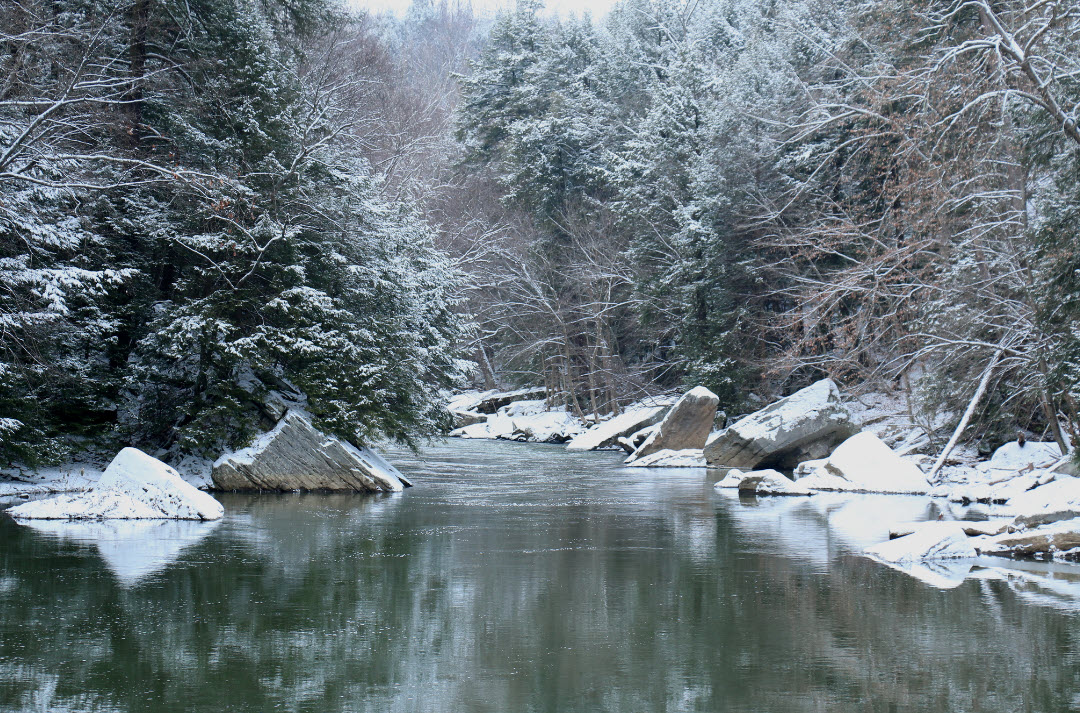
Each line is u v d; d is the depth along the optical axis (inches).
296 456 852.0
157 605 376.8
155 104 960.9
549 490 896.9
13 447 779.4
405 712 252.7
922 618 358.9
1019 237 883.4
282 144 935.0
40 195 781.9
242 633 334.6
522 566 472.1
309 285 952.3
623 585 422.6
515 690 271.6
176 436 899.4
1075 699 261.9
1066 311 722.2
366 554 506.0
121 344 918.4
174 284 887.7
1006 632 336.8
